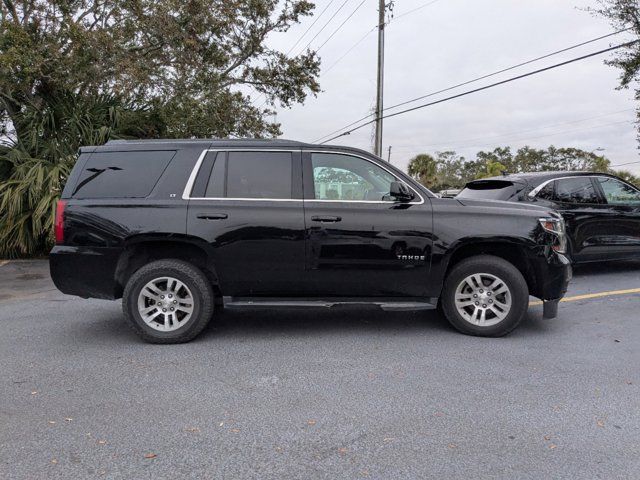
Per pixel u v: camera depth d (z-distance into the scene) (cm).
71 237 488
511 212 500
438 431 317
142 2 1273
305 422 329
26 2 1229
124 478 267
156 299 491
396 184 488
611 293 697
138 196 492
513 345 482
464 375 407
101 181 500
